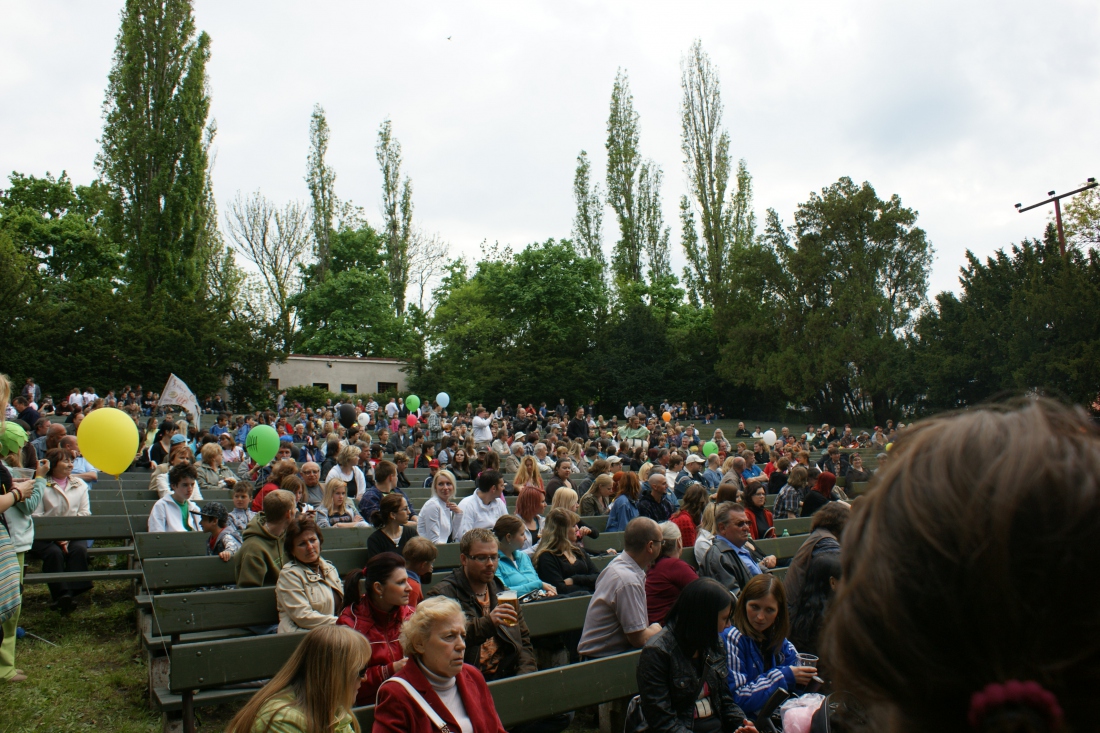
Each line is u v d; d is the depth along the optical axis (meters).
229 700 5.28
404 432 28.66
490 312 55.38
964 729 0.58
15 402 18.33
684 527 8.83
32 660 6.76
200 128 41.16
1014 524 0.55
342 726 3.32
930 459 0.64
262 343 43.34
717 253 55.81
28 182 52.00
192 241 41.69
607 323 55.62
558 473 11.27
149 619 6.83
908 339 45.81
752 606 4.66
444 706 3.72
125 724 5.64
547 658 6.72
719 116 56.19
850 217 48.78
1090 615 0.54
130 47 39.75
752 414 53.97
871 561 0.63
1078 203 37.44
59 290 45.03
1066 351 30.91
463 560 5.55
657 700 4.07
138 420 28.62
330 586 5.79
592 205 58.84
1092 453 0.58
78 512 8.80
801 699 2.50
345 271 58.84
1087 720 0.54
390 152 61.31
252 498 9.27
